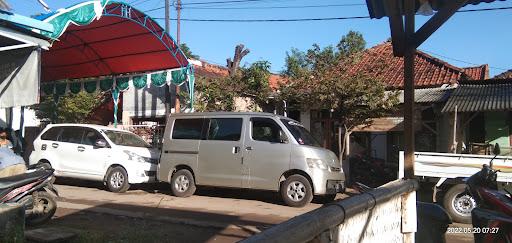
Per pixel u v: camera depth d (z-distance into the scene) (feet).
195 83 61.93
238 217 32.42
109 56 59.47
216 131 41.16
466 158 32.37
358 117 50.78
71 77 68.18
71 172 46.47
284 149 38.22
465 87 53.16
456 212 31.37
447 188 32.89
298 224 7.52
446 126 52.03
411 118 19.53
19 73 30.40
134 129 65.92
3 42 31.01
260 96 59.06
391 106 49.39
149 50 56.03
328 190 37.76
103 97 79.30
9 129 49.26
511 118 51.39
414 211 16.17
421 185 33.99
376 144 61.52
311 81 52.65
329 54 60.64
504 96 47.80
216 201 39.88
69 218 30.35
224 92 59.77
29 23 29.14
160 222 29.91
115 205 36.06
